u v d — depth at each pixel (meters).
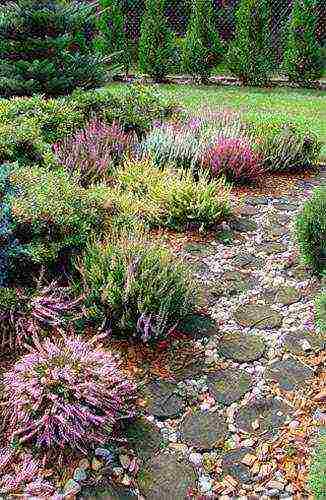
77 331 3.63
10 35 8.61
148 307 3.56
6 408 2.97
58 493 2.66
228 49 13.16
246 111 10.06
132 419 3.08
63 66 8.83
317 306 3.31
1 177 3.99
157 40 12.96
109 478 2.75
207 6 12.74
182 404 3.21
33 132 5.69
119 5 13.27
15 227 3.84
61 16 8.65
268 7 12.67
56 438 2.82
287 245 4.99
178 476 2.79
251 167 6.22
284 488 2.72
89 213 4.23
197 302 4.11
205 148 6.29
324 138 8.23
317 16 12.48
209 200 5.09
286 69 12.63
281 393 3.30
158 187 5.24
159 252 3.88
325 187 4.54
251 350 3.64
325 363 3.53
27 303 3.55
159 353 3.55
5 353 3.43
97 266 3.73
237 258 4.77
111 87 12.12
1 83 8.49
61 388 2.88
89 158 5.88
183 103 10.70
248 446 2.95
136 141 6.61
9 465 2.75
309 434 3.00
